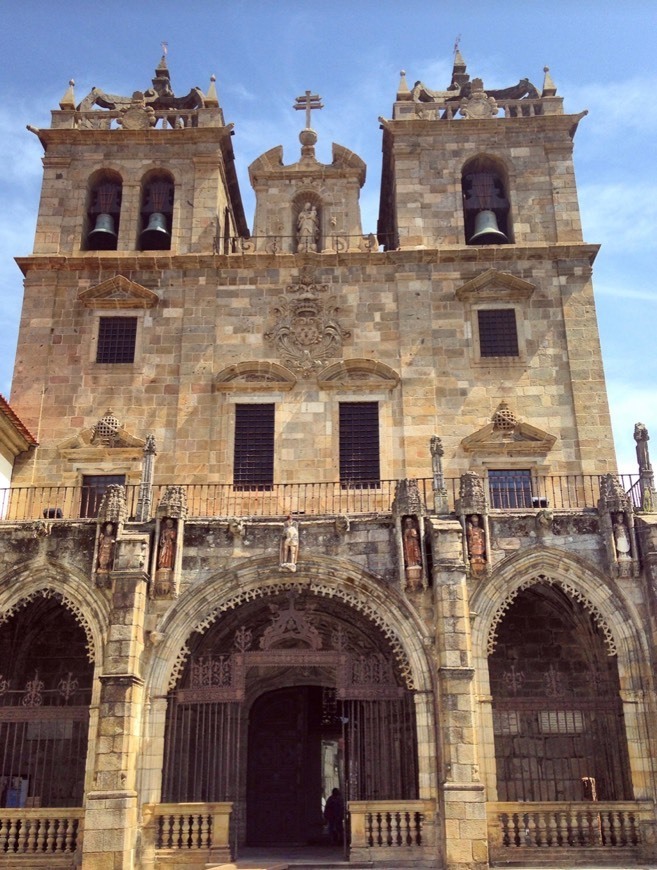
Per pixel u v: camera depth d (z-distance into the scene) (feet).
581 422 104.12
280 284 111.75
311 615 98.07
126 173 119.55
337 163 119.55
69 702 95.91
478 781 74.74
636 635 81.51
